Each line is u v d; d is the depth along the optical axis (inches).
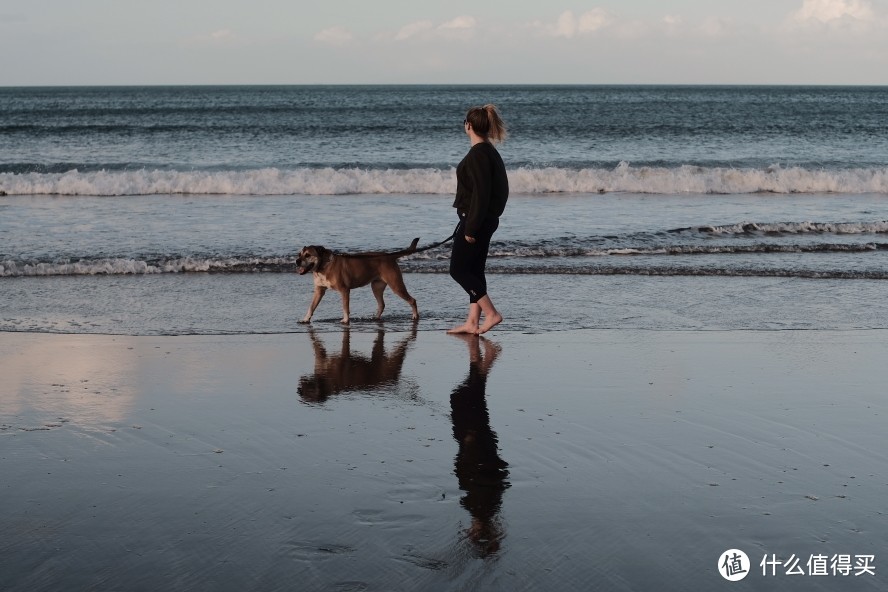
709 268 405.7
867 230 515.5
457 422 198.5
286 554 131.4
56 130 1526.8
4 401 208.8
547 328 297.7
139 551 131.9
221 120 1978.3
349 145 1251.2
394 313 327.6
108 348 264.4
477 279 284.4
